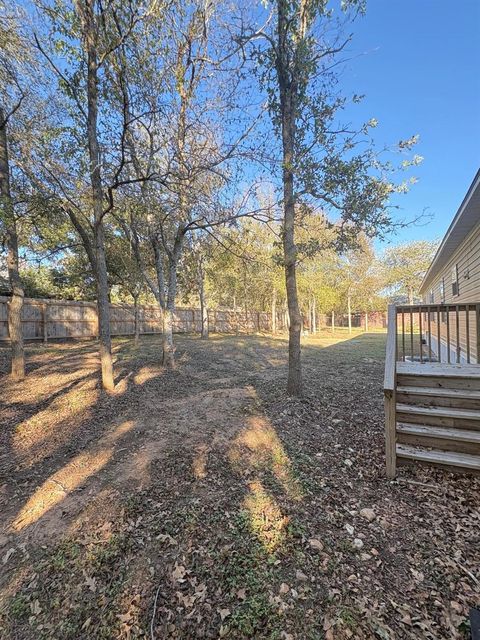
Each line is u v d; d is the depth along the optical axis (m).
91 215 8.59
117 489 3.03
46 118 6.19
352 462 3.41
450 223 6.10
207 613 1.80
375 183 4.78
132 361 8.82
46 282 16.14
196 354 10.56
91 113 5.36
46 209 7.01
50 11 4.43
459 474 3.07
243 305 24.41
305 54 4.76
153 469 3.37
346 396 5.79
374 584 1.92
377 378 7.29
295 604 1.81
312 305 20.03
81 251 11.55
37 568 2.15
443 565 2.04
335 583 1.94
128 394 5.94
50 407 5.23
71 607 1.87
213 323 21.97
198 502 2.79
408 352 12.56
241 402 5.45
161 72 5.30
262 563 2.11
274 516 2.57
